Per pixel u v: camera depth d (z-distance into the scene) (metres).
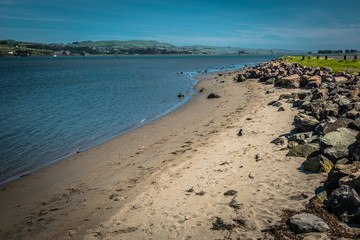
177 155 14.14
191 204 8.45
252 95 31.97
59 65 165.88
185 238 6.64
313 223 5.84
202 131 18.78
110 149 16.75
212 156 13.07
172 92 42.03
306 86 31.02
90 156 15.70
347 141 9.54
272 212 6.98
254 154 12.23
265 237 5.97
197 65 138.25
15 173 13.70
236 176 10.12
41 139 19.30
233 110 24.81
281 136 13.83
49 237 7.96
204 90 41.12
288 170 9.60
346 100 16.52
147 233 7.22
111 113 27.61
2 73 96.38
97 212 9.11
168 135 18.86
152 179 11.34
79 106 31.64
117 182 11.60
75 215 9.12
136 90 44.97
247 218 6.98
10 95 40.97
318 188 7.68
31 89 48.41
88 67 136.00
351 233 5.41
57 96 39.53
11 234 8.37
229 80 52.78
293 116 17.75
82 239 7.54
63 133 20.75
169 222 7.56
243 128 17.33
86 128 22.09
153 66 135.38
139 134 19.77
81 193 10.93
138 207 8.96
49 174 13.40
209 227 6.91
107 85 53.03
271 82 39.91
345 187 6.41
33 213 9.66
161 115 26.09
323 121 13.52
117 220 8.30
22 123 23.77
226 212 7.52
